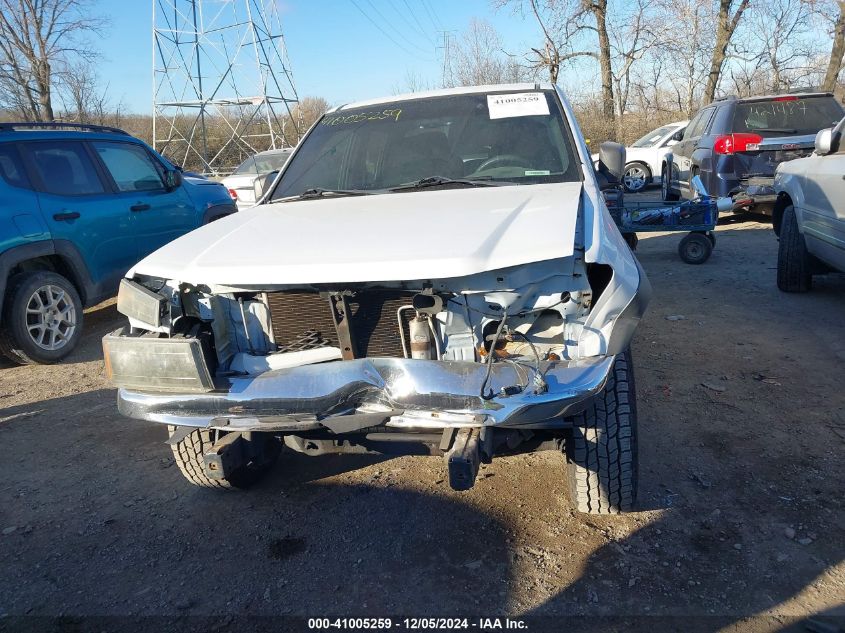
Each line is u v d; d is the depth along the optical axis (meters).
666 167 11.42
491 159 3.70
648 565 2.68
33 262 5.87
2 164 5.61
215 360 2.68
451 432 2.42
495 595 2.59
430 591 2.64
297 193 3.86
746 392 4.20
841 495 3.04
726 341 5.17
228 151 31.09
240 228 3.14
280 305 2.71
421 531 3.03
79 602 2.71
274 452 3.38
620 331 2.46
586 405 2.36
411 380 2.41
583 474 2.85
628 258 2.73
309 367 2.56
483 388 2.34
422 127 3.99
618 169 3.81
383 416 2.41
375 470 3.61
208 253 2.79
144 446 4.10
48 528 3.24
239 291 2.69
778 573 2.58
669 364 4.76
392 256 2.49
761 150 8.82
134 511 3.37
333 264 2.50
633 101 23.12
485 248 2.48
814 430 3.65
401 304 2.57
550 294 2.47
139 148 7.11
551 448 2.89
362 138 4.05
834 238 5.21
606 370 2.40
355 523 3.13
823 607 2.40
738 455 3.45
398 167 3.82
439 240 2.59
